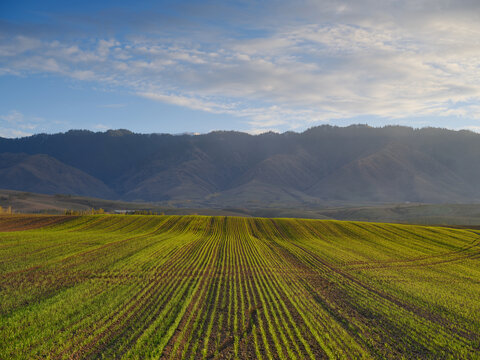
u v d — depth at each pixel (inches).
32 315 808.3
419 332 801.6
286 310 906.7
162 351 640.4
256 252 1972.2
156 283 1141.1
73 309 854.5
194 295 1018.7
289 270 1473.9
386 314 920.9
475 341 761.6
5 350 629.0
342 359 645.3
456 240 2591.0
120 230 2859.3
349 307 971.9
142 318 803.4
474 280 1418.6
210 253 1870.1
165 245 2074.3
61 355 615.8
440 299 1083.3
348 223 3324.3
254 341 700.7
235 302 962.7
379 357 665.0
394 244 2416.3
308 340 722.8
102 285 1092.5
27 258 1504.7
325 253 1987.0
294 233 2898.6
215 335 725.3
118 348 647.1
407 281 1337.4
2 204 7406.5
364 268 1582.2
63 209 7711.6
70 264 1408.7
